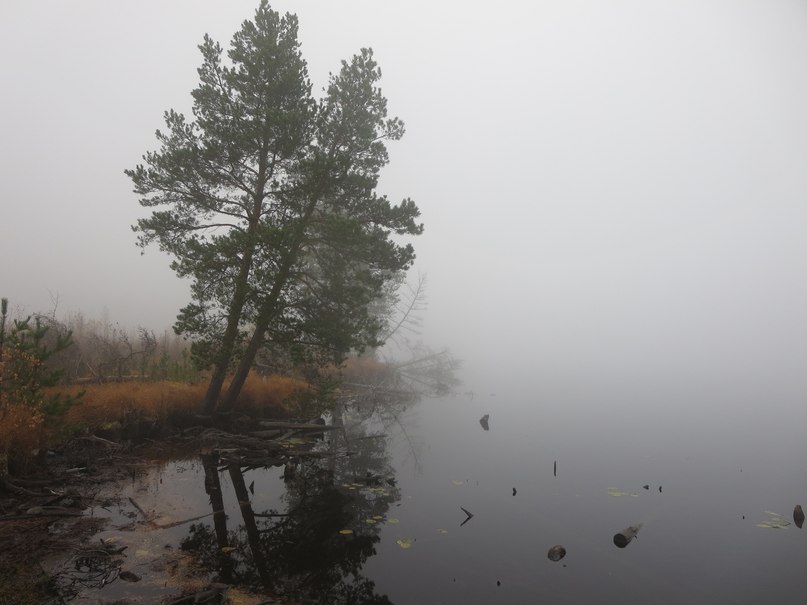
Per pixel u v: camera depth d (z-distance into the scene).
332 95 11.95
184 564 5.38
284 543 6.35
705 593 5.64
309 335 11.39
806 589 5.77
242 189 11.63
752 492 9.76
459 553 6.43
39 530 5.84
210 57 11.15
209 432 10.84
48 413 7.20
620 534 6.95
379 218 11.60
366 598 5.11
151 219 10.89
